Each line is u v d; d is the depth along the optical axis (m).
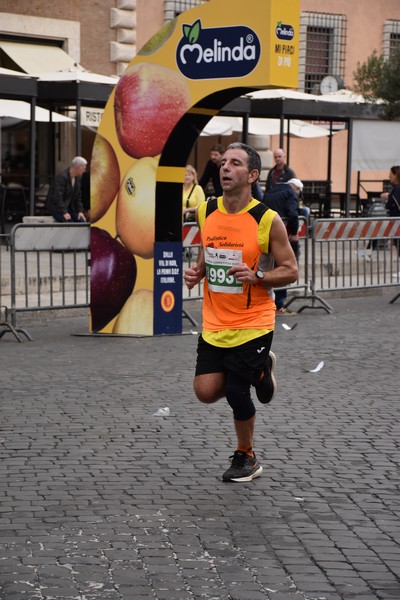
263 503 6.57
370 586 5.27
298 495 6.75
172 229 13.28
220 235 6.91
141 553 5.65
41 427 8.40
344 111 24.95
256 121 27.22
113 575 5.34
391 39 34.19
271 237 6.83
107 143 13.09
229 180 6.83
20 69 25.02
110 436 8.15
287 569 5.47
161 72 12.54
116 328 13.30
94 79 21.66
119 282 13.24
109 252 13.23
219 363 6.99
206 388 6.99
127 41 27.28
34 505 6.43
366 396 9.80
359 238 16.84
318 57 32.88
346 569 5.49
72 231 13.77
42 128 26.94
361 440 8.17
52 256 14.66
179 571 5.41
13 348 12.27
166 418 8.77
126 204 13.11
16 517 6.20
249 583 5.27
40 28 25.70
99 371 10.81
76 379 10.38
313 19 32.47
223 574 5.39
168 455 7.64
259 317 6.91
